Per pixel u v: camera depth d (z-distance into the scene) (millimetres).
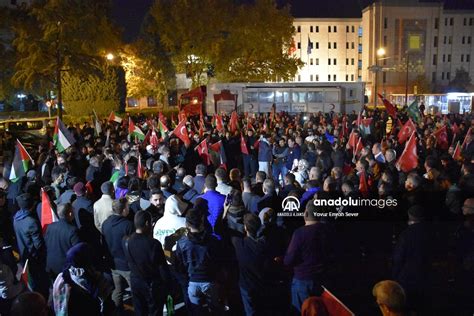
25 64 30016
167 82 52062
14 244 9234
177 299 7477
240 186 9250
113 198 7219
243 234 6816
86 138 16641
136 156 11594
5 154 14273
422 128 18859
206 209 6750
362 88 36625
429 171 9273
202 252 5375
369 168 9883
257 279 5488
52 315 5789
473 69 101812
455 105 43062
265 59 49438
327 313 3801
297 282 5379
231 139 16562
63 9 30250
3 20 31609
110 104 36969
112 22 36750
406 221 8227
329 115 28766
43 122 26391
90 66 32781
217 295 5555
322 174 10578
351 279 7758
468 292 6906
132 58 46344
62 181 9547
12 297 5699
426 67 100938
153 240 5461
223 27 46469
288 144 14477
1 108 50562
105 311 4984
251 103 37062
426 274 5410
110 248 6070
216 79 49562
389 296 3701
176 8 44469
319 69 107312
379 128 22312
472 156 12266
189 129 19172
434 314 6391
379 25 99438
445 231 7266
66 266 4824
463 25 100688
